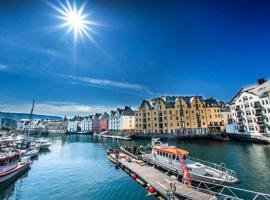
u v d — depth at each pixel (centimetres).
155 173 2328
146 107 8612
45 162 3581
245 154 3716
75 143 7369
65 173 2741
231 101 7531
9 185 2217
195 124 7794
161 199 1691
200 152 4181
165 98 8275
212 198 1530
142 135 7944
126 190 1988
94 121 14338
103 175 2588
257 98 6038
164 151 2447
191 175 1927
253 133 6094
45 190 2050
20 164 2809
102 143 7106
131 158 3152
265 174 2341
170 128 7625
